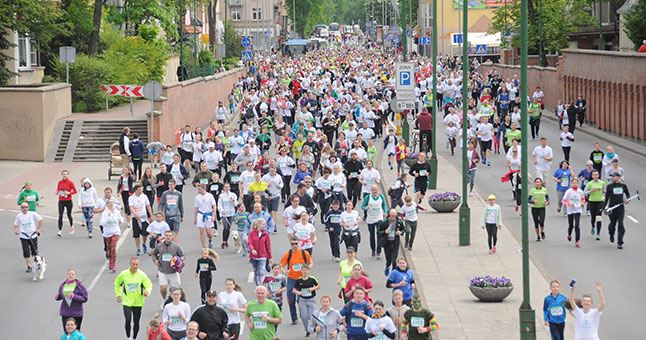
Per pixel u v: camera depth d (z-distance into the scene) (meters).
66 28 71.25
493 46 128.88
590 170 36.53
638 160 50.97
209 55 102.75
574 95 72.69
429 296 25.28
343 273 23.52
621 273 27.91
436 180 42.94
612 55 62.06
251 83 97.00
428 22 161.50
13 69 64.06
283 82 85.69
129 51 75.50
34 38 64.44
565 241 32.41
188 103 67.06
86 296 22.31
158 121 55.72
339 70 104.19
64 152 54.03
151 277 29.03
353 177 37.19
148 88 50.56
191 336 18.62
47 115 54.34
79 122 56.19
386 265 27.88
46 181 46.81
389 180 44.88
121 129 56.16
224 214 32.31
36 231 29.94
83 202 34.97
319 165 44.50
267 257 26.53
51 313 25.36
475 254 30.42
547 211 37.91
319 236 34.62
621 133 60.09
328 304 20.62
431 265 28.98
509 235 33.34
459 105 77.88
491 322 22.61
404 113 51.50
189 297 26.50
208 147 42.47
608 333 22.17
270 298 23.05
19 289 27.88
